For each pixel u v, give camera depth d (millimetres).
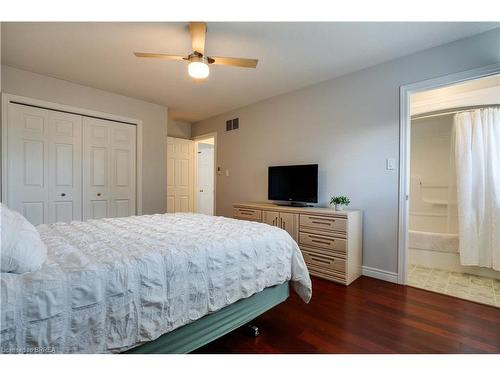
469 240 2896
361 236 2887
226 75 3129
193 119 5355
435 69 2402
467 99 3154
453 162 3561
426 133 4098
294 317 1947
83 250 1270
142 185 4168
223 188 4867
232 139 4660
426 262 3234
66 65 2898
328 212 2725
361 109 2916
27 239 1043
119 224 2068
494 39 2119
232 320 1513
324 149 3270
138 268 1118
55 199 3340
